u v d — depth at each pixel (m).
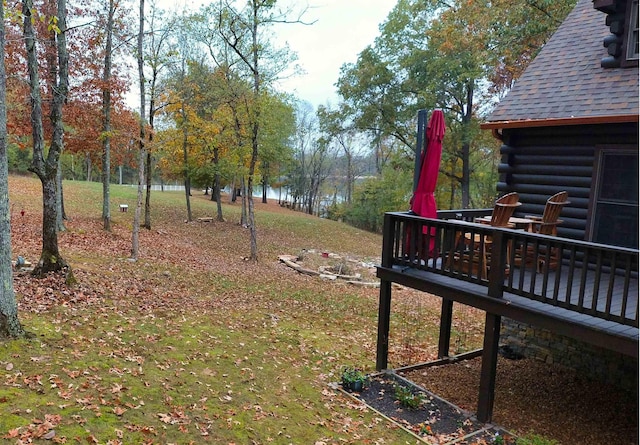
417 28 26.70
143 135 14.12
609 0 7.80
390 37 27.22
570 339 8.52
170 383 6.11
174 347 7.41
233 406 5.99
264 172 27.70
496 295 6.35
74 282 8.92
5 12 7.00
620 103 7.30
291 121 28.52
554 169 8.51
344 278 17.59
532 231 7.76
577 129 8.10
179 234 21.19
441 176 30.84
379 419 6.63
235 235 23.73
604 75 8.12
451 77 24.77
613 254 5.10
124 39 13.45
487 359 6.56
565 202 7.45
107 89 14.88
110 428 4.68
